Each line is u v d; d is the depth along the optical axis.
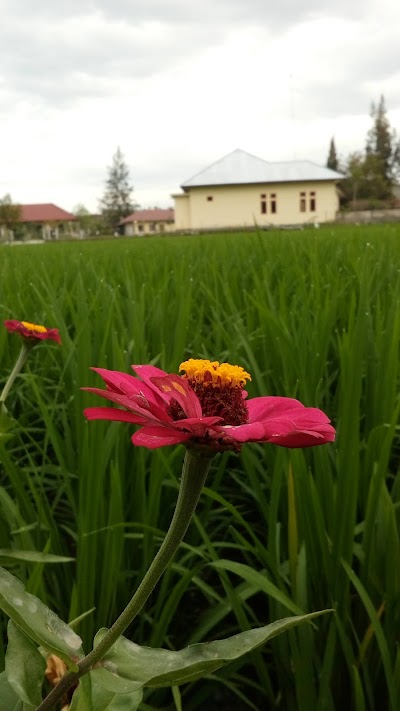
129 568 2.57
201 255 8.00
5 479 3.16
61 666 1.63
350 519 2.14
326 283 4.86
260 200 68.19
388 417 2.61
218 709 2.36
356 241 7.82
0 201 96.69
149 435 1.03
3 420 2.22
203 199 68.75
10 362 3.82
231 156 71.56
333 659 2.11
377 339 3.15
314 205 68.00
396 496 2.47
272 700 2.19
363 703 1.90
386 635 2.09
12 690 1.44
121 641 1.19
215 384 1.24
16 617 1.10
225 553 3.03
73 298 4.43
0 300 4.59
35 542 2.45
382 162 102.69
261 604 2.74
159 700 2.28
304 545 2.25
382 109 109.81
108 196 120.38
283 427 1.02
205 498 2.85
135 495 2.61
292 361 2.95
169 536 1.10
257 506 3.01
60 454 2.53
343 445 2.19
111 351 3.04
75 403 2.62
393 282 4.64
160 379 1.04
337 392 3.24
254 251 7.37
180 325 3.16
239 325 3.55
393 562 2.08
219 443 1.07
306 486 2.26
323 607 2.22
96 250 11.47
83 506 2.22
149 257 8.23
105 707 1.37
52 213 110.50
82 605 2.15
